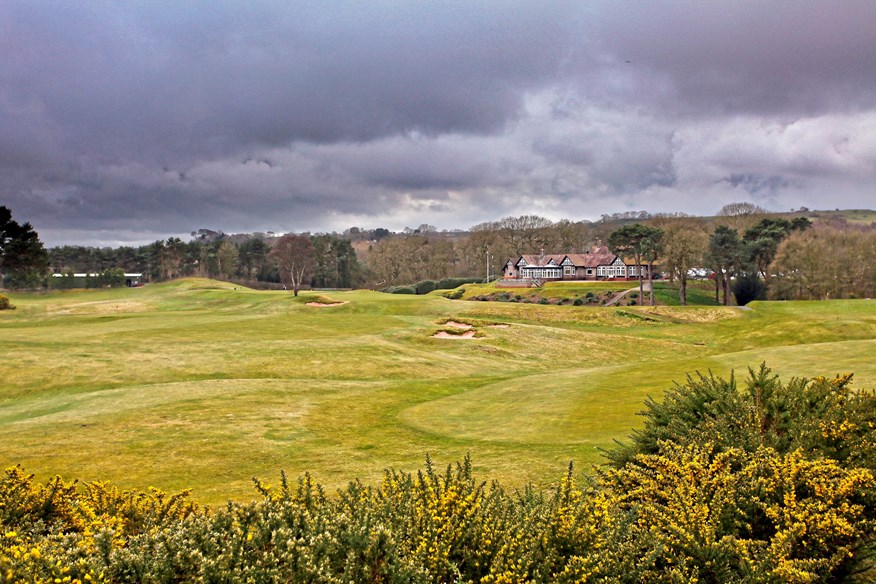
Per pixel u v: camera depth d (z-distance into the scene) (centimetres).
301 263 11456
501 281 11756
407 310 6412
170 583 527
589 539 581
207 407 2192
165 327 4547
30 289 13725
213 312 6581
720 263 8369
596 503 633
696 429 877
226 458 1605
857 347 2712
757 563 563
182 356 3350
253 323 4969
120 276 15175
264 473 1470
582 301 9569
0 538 582
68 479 1426
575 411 1967
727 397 937
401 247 14312
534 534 592
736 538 637
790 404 897
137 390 2484
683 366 2628
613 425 1731
